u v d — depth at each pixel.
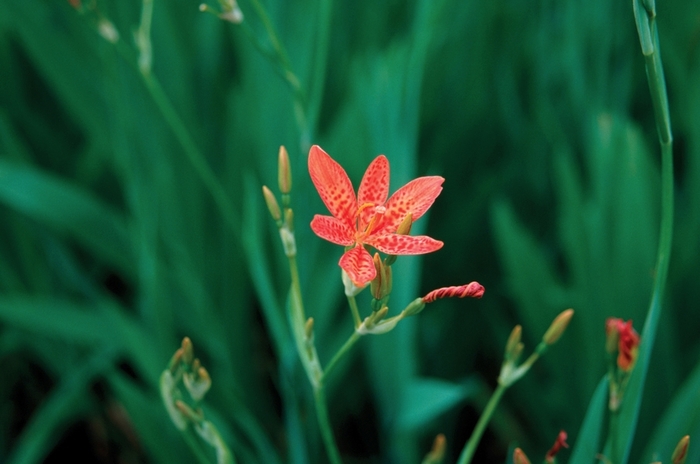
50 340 0.78
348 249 0.55
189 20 0.91
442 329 0.82
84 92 0.82
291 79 0.67
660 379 0.70
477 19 0.91
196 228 0.81
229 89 0.92
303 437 0.70
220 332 0.75
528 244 0.72
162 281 0.74
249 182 0.72
